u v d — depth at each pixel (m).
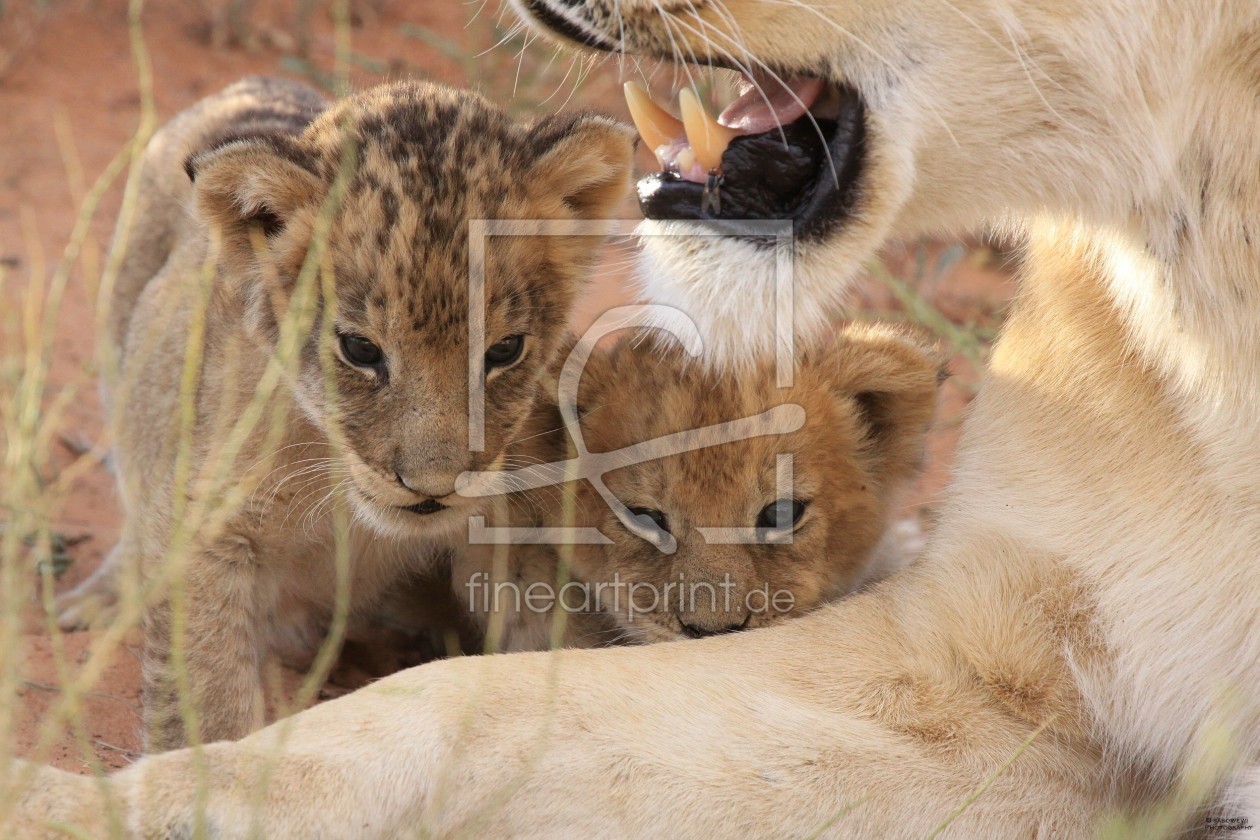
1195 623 5.91
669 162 6.01
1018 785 5.94
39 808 5.39
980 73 5.70
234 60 15.84
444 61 16.03
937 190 5.99
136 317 8.96
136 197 9.98
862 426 8.12
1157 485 6.04
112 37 15.88
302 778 5.56
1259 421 5.77
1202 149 5.72
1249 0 5.52
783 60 5.62
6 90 14.78
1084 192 5.96
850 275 5.84
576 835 5.68
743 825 5.71
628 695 5.96
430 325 6.94
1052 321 6.57
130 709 7.67
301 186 7.21
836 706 6.05
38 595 8.73
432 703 5.83
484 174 7.32
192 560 7.14
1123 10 5.58
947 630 6.21
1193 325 5.86
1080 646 6.05
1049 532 6.20
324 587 7.98
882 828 5.79
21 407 7.29
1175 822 5.76
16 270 12.12
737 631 6.90
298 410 7.23
